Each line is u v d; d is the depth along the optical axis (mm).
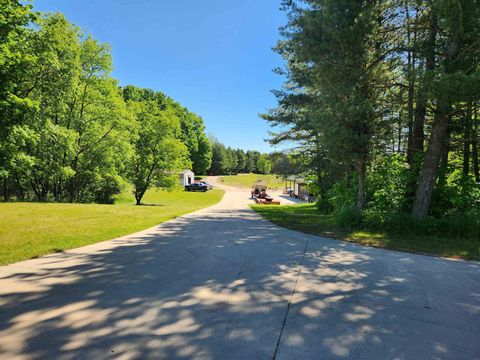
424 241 7484
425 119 10727
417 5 8836
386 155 10750
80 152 24078
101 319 3023
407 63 9578
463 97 6816
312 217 13945
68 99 21906
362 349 2557
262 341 2650
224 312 3238
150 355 2398
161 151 30031
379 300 3670
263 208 22094
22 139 13852
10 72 13094
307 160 20000
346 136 8758
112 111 24156
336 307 3432
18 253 5609
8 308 3250
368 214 9180
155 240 7320
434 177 8617
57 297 3584
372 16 8469
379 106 9453
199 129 68312
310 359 2396
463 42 7609
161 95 50906
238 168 110750
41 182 25594
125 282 4172
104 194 28891
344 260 5613
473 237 7801
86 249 6250
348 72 9211
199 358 2373
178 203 30891
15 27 12961
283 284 4199
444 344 2674
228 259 5535
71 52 20297
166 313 3188
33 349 2461
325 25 8758
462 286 4238
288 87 17953
